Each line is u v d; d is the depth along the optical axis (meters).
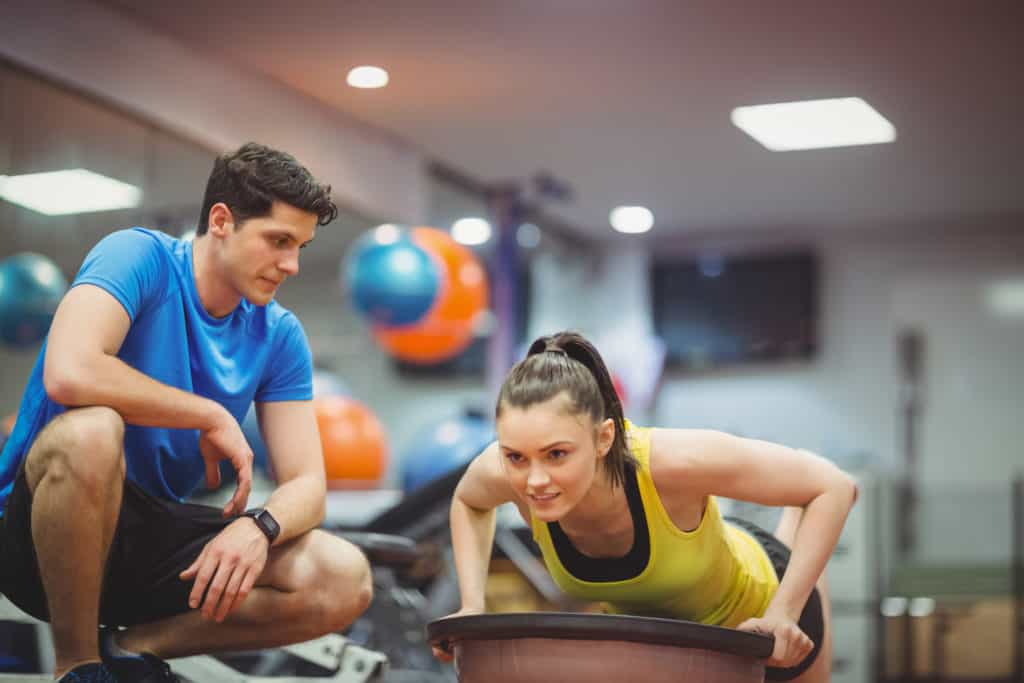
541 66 5.55
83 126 4.71
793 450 2.00
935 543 7.22
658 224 8.68
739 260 9.00
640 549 1.96
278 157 2.10
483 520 2.16
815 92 5.88
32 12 4.45
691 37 5.18
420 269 6.36
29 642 2.76
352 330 8.20
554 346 1.87
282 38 5.21
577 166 7.21
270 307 2.30
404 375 9.84
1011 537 7.10
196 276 2.14
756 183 7.58
